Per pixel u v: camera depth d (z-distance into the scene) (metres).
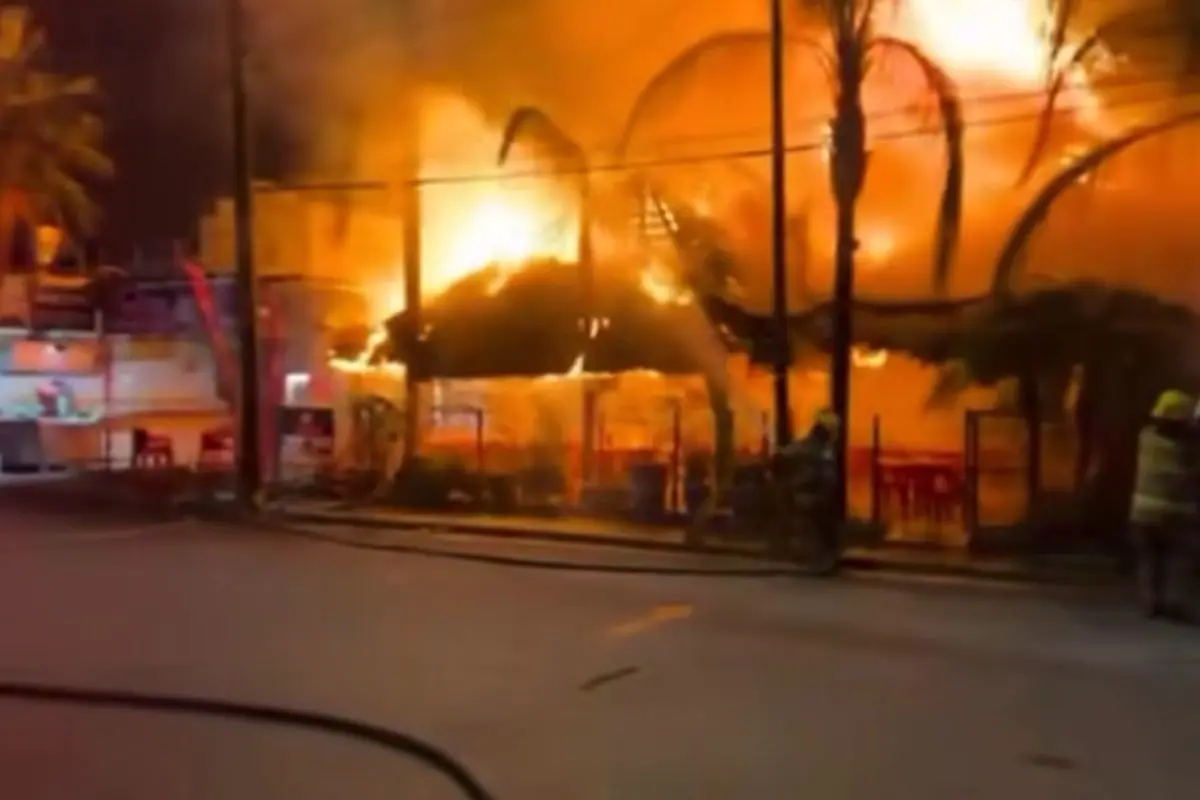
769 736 9.16
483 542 20.47
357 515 23.34
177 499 25.73
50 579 16.42
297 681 10.83
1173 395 13.83
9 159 33.22
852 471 20.73
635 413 23.09
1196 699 10.24
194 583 16.09
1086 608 14.48
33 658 11.73
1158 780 8.15
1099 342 18.67
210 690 10.48
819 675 11.07
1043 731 9.28
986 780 8.15
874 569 17.45
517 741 9.01
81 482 29.42
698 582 16.39
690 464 21.72
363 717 9.61
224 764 8.62
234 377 29.81
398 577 16.67
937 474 19.59
